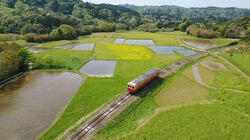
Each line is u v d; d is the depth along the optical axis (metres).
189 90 43.78
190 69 60.00
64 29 120.25
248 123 30.06
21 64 54.66
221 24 182.62
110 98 38.50
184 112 33.09
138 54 79.75
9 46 57.91
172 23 199.62
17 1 196.12
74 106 35.09
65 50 85.19
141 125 29.45
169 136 26.80
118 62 67.12
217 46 102.62
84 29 148.12
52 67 60.03
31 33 107.56
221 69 60.47
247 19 145.38
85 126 28.62
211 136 26.92
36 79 50.44
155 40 121.75
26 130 28.34
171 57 75.25
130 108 34.59
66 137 26.14
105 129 28.11
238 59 70.62
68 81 49.31
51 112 33.62
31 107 35.31
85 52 81.94
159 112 33.06
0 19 131.00
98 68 60.56
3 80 47.84
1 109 34.53
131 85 38.97
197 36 141.75
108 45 100.25
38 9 192.88
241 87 44.75
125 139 26.05
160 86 45.50
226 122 30.23
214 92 42.22
